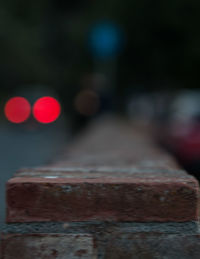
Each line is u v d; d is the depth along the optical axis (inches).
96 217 96.5
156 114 870.4
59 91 742.5
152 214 96.6
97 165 170.4
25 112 820.6
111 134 419.8
